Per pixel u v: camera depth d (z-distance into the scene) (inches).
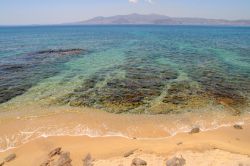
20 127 548.1
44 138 507.2
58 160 401.1
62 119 586.6
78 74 1012.5
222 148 436.1
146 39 2783.0
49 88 824.9
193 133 522.6
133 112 627.5
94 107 660.7
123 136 516.7
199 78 943.0
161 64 1213.1
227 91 784.9
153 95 751.1
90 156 412.2
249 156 405.7
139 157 408.5
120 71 1063.0
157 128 546.6
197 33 4291.3
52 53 1588.3
